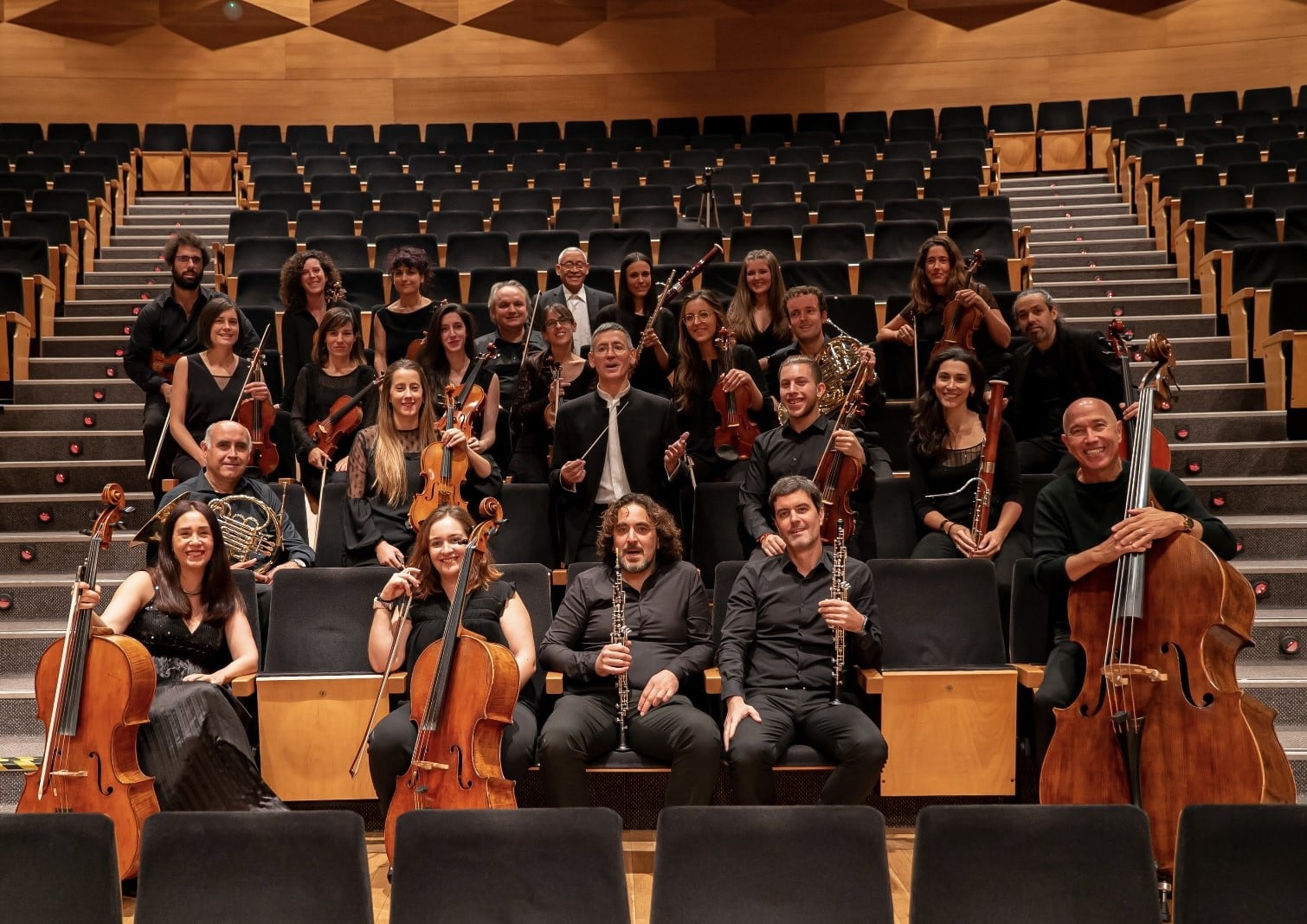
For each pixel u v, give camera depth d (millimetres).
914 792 2465
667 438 3113
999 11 8344
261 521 2926
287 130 8359
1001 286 4793
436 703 2170
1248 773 1981
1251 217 5027
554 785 2326
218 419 3396
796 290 3436
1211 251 4961
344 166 7266
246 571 2658
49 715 2182
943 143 7238
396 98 8594
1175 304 4855
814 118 8141
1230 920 1585
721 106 8531
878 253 5262
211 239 6477
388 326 3957
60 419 4207
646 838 2549
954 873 1609
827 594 2545
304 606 2615
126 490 3838
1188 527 2098
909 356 3775
